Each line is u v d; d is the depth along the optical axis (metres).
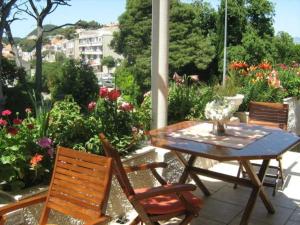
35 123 3.12
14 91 12.10
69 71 8.38
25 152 2.74
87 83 8.15
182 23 21.56
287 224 3.34
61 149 2.41
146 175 3.80
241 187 4.19
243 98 6.18
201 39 21.98
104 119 3.59
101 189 2.17
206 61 21.97
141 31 21.41
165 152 3.93
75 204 2.28
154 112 4.30
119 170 2.36
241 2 23.83
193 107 5.10
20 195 2.60
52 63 11.96
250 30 23.39
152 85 4.29
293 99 8.02
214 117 3.27
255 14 24.00
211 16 23.98
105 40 20.58
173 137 3.24
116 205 3.40
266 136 3.31
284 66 9.23
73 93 7.91
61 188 2.36
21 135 2.82
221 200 3.85
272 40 23.56
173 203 2.64
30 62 14.78
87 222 2.18
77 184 2.29
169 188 2.39
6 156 2.62
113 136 3.54
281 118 4.44
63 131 3.24
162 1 4.08
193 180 4.05
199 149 2.84
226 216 3.49
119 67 18.19
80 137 3.33
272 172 4.75
